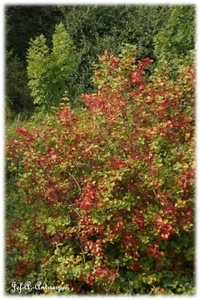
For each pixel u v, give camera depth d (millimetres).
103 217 4387
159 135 4539
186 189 4457
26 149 4875
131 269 4727
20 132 4883
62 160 4664
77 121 4852
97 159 4684
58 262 4672
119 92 4699
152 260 4703
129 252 4551
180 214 4523
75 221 4777
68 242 4797
